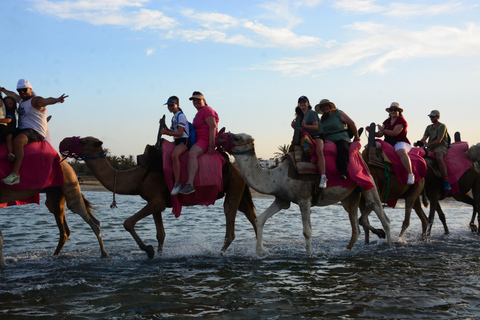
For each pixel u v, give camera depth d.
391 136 9.55
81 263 7.49
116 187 7.76
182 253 8.41
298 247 9.20
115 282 6.16
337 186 7.95
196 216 16.69
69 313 4.84
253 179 7.81
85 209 7.93
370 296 5.44
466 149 10.93
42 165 7.14
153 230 12.11
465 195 11.70
